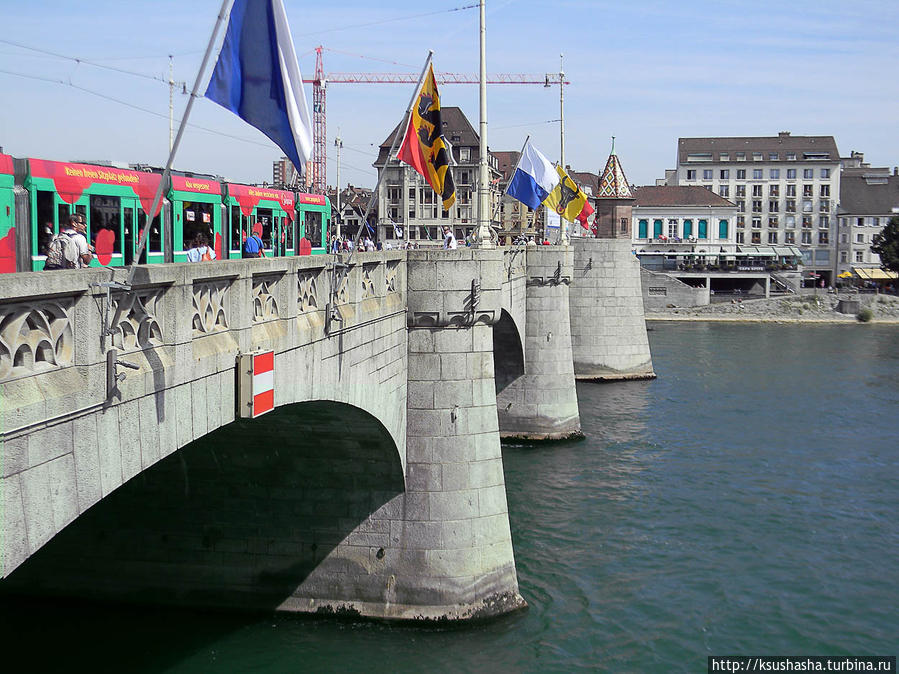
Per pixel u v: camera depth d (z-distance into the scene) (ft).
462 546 79.61
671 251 437.99
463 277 79.51
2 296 29.19
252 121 47.78
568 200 164.45
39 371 32.09
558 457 142.20
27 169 67.15
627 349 216.54
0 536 29.76
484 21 89.45
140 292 38.40
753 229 464.24
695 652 76.89
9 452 30.14
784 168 458.91
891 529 108.88
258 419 67.67
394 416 76.18
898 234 397.60
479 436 81.30
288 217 118.52
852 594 89.61
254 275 49.34
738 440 153.69
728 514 113.50
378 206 326.03
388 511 79.36
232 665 71.05
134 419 37.47
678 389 203.31
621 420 170.40
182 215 89.92
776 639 79.87
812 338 300.40
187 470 78.18
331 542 79.56
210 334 44.73
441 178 79.56
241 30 46.96
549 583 90.02
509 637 77.92
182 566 80.33
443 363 80.43
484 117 89.92
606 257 214.90
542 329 154.61
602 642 77.87
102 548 80.48
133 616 78.95
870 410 179.63
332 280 60.39
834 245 458.09
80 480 34.01
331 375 60.54
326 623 78.64
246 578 80.12
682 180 468.75
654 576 92.73
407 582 79.05
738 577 93.20
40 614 79.15
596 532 106.01
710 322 352.69
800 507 116.78
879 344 285.02
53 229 69.26
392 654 73.97
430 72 76.89
